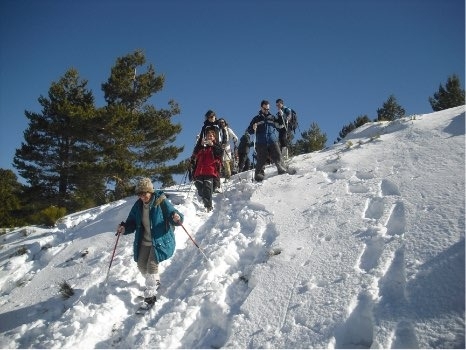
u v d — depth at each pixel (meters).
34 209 23.14
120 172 22.23
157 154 26.31
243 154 12.49
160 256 5.06
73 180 24.50
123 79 25.78
